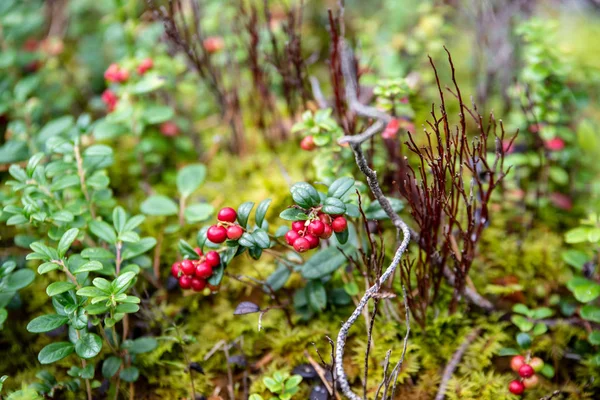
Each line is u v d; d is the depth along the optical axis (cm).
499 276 45
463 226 45
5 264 39
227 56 51
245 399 41
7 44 56
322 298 41
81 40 63
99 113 57
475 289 44
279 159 52
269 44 52
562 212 49
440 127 51
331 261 41
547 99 47
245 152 53
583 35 62
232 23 54
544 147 48
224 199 50
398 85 42
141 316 43
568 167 50
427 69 53
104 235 40
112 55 59
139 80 49
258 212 38
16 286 40
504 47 54
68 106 55
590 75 51
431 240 42
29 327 36
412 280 43
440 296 44
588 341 42
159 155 53
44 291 44
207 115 56
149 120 49
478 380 40
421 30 53
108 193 44
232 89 52
